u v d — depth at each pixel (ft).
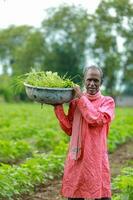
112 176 46.21
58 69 236.63
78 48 238.07
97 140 28.37
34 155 46.16
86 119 27.89
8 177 37.22
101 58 234.79
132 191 33.86
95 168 28.27
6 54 301.02
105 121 28.09
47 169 43.29
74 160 28.53
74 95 28.48
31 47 237.66
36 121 91.04
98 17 236.84
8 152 51.78
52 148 61.62
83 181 28.35
